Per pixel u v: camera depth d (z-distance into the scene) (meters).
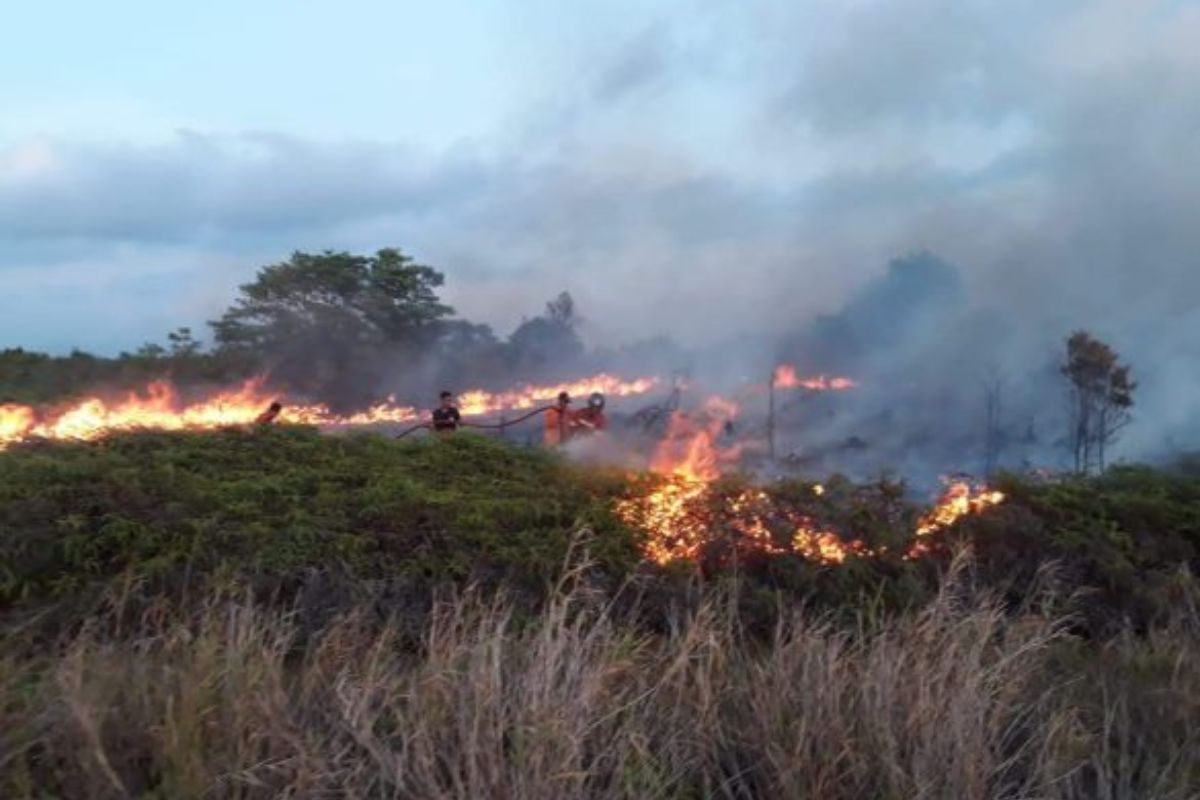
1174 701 5.45
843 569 6.71
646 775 4.52
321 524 6.30
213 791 4.24
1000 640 5.92
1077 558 7.12
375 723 4.65
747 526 6.86
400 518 6.41
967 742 4.67
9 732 4.42
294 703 4.78
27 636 5.46
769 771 4.72
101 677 4.72
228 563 5.96
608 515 6.80
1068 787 4.73
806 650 5.25
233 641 5.07
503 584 6.04
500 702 4.58
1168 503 7.71
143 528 6.11
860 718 4.87
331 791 4.33
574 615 5.75
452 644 5.02
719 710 5.02
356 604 5.86
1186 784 4.77
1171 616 6.76
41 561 5.96
